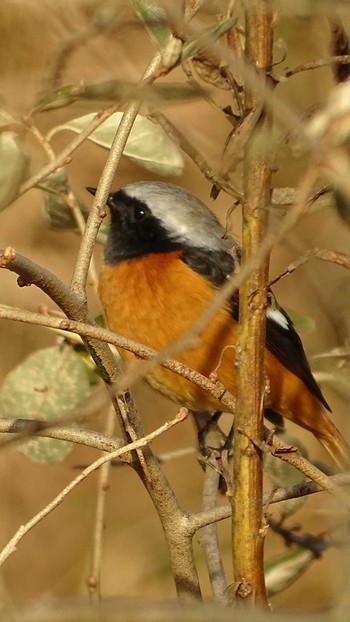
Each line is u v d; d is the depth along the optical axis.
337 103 5.29
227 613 4.76
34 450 8.42
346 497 5.58
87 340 6.22
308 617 4.73
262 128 5.88
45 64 7.91
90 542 12.27
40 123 8.19
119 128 6.71
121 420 6.46
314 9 5.91
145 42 9.12
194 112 10.80
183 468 13.08
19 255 5.81
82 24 7.20
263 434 5.98
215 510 6.78
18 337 12.47
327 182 6.17
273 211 5.83
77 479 6.00
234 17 6.19
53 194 8.99
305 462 5.78
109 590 11.73
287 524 10.43
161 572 11.84
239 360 5.89
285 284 11.33
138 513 12.49
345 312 7.20
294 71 6.12
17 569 12.05
